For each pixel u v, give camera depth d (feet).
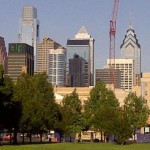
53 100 424.87
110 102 477.77
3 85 342.23
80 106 475.31
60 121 442.50
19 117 374.02
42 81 418.72
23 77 410.31
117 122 406.21
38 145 337.72
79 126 465.47
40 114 395.14
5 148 272.92
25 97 391.24
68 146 324.60
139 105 499.51
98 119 448.24
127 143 415.23
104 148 302.66
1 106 342.23
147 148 315.17
